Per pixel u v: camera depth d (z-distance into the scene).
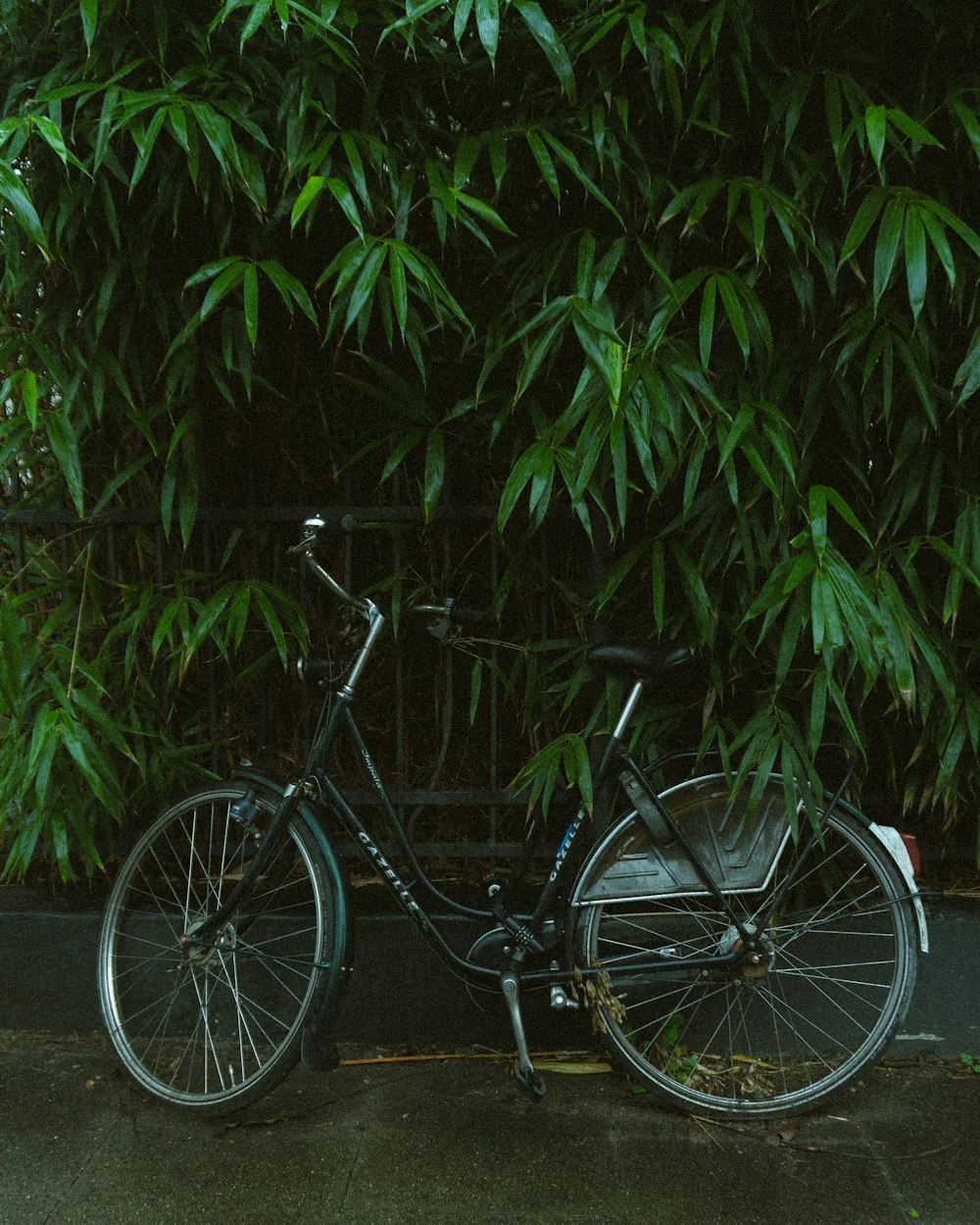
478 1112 2.24
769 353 1.96
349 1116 2.23
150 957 2.53
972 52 2.09
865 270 2.11
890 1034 2.22
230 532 2.63
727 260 2.21
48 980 2.58
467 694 2.69
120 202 2.20
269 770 2.72
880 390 2.15
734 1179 2.02
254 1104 2.28
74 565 2.50
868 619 1.95
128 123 1.92
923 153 2.12
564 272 2.21
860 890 2.52
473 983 2.28
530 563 2.46
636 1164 2.06
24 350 2.28
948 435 2.26
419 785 2.71
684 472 2.22
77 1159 2.07
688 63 1.95
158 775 2.50
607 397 1.96
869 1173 2.04
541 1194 1.96
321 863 2.22
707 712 2.30
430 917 2.47
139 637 2.56
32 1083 2.37
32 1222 1.88
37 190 2.14
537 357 1.96
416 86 2.18
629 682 2.34
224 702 2.71
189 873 2.50
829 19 2.11
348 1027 2.53
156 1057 2.49
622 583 2.41
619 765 2.30
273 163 2.17
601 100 2.07
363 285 1.87
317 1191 1.97
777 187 2.13
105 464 2.58
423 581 2.62
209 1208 1.92
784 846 2.29
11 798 2.28
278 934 2.53
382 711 2.72
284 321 2.51
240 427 2.58
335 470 2.55
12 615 2.18
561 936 2.27
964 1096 2.31
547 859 2.62
